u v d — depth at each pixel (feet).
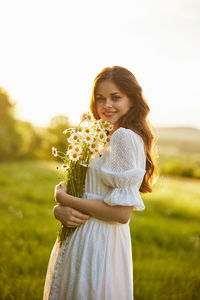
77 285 5.58
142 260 15.85
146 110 6.39
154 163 6.81
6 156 83.46
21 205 25.96
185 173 66.39
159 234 21.26
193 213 30.60
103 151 5.98
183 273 13.25
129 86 6.22
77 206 5.74
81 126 5.90
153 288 11.51
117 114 6.31
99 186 5.93
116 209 5.57
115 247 5.82
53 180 41.42
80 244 5.81
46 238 17.25
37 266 13.06
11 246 15.12
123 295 5.78
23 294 9.87
